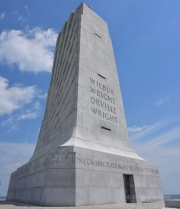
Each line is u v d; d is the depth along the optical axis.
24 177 12.80
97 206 7.97
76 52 15.03
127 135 14.93
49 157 9.32
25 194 11.50
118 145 13.38
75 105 12.18
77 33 16.31
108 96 15.16
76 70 13.89
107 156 10.59
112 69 17.38
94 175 9.38
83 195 8.47
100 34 18.48
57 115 15.81
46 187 8.47
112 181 10.15
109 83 16.05
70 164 8.81
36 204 9.11
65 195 8.20
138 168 12.24
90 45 16.36
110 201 9.54
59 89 17.52
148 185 12.27
